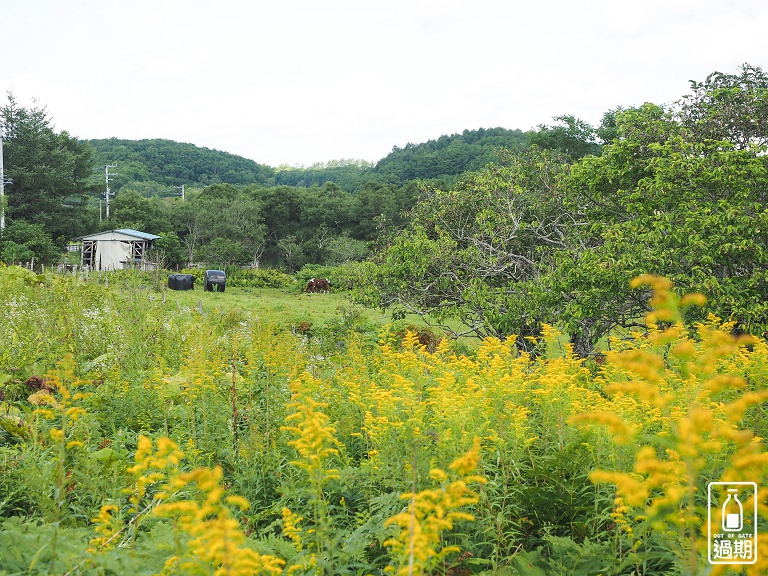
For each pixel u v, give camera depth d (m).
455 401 4.89
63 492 4.43
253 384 7.34
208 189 94.94
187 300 30.36
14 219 56.41
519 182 16.78
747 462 2.48
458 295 14.88
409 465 4.41
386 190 89.94
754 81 13.99
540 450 5.20
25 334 9.53
